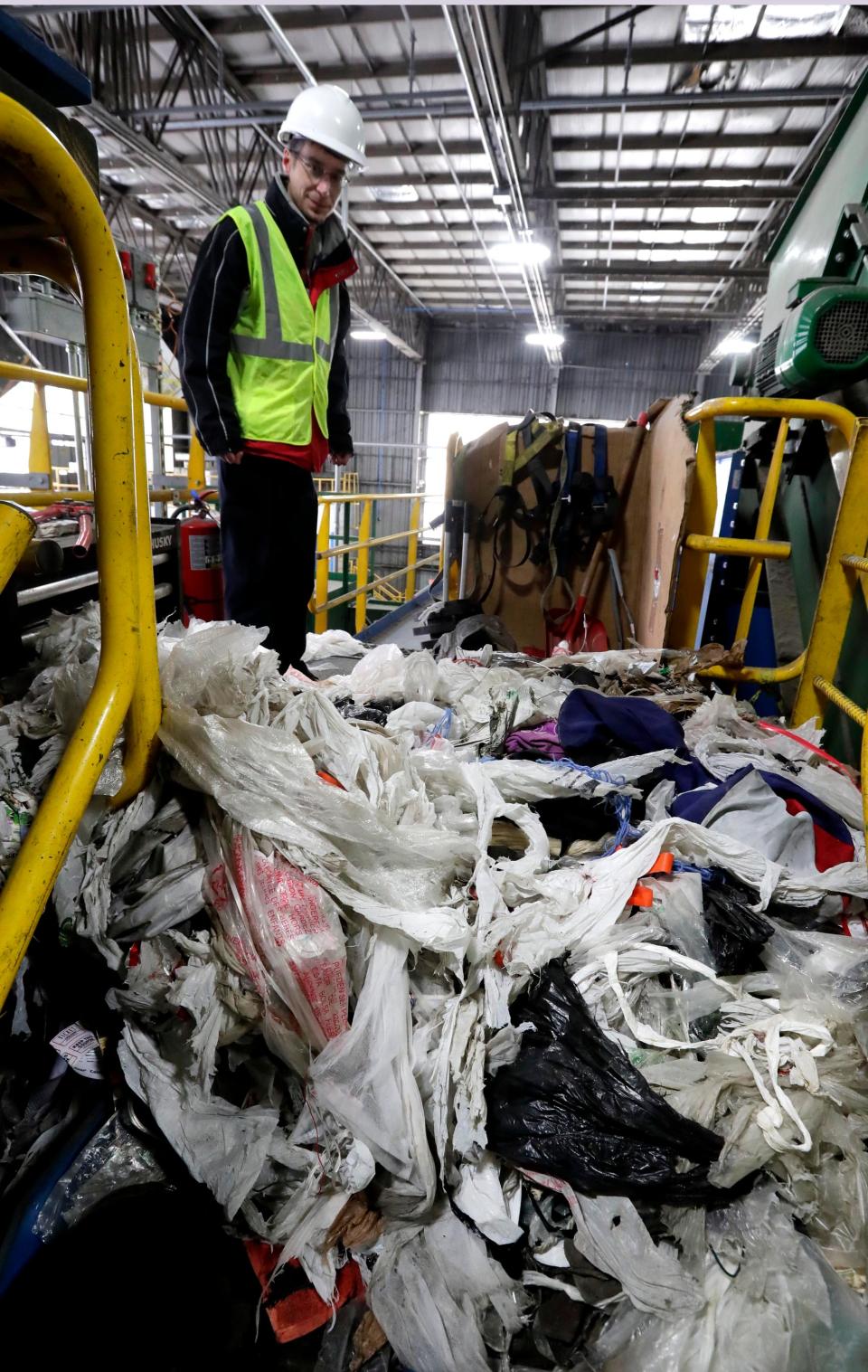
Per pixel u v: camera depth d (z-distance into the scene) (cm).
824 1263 75
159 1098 82
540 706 181
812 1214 80
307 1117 83
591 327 1320
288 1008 84
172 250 943
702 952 105
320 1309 78
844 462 199
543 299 930
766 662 258
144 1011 85
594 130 677
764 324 332
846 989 101
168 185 662
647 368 1320
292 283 197
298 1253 77
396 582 1425
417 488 1432
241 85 635
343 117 199
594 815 133
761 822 127
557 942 98
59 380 270
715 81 593
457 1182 82
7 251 91
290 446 209
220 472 210
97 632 112
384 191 808
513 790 132
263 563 216
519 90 535
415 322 1316
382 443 1426
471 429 1413
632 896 110
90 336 72
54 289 435
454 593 311
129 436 75
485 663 232
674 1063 89
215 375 192
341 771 107
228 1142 80
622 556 297
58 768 73
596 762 153
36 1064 93
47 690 96
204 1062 82
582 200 756
